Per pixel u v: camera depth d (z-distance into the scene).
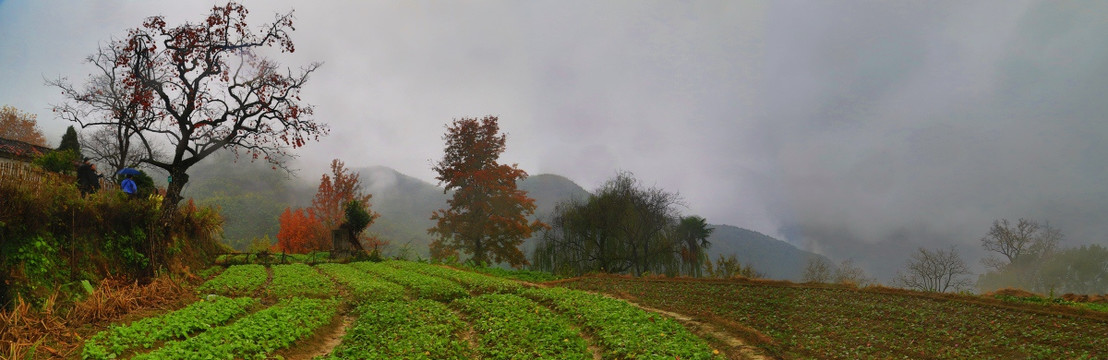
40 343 11.19
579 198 50.84
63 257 17.55
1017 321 16.28
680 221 50.28
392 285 26.78
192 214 31.25
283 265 35.16
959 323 16.48
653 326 16.08
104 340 11.47
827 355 13.80
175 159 24.50
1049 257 61.44
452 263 45.47
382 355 12.60
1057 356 12.77
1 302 13.75
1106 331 14.43
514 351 13.40
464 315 19.83
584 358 12.97
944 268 55.06
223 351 11.09
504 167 55.66
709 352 13.50
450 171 56.84
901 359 13.20
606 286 29.28
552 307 20.78
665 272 46.44
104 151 44.66
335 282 28.23
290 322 14.84
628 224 46.22
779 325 17.53
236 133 26.09
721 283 28.31
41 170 19.50
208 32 25.02
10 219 15.39
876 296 22.06
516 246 55.00
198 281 25.20
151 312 15.80
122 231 21.70
